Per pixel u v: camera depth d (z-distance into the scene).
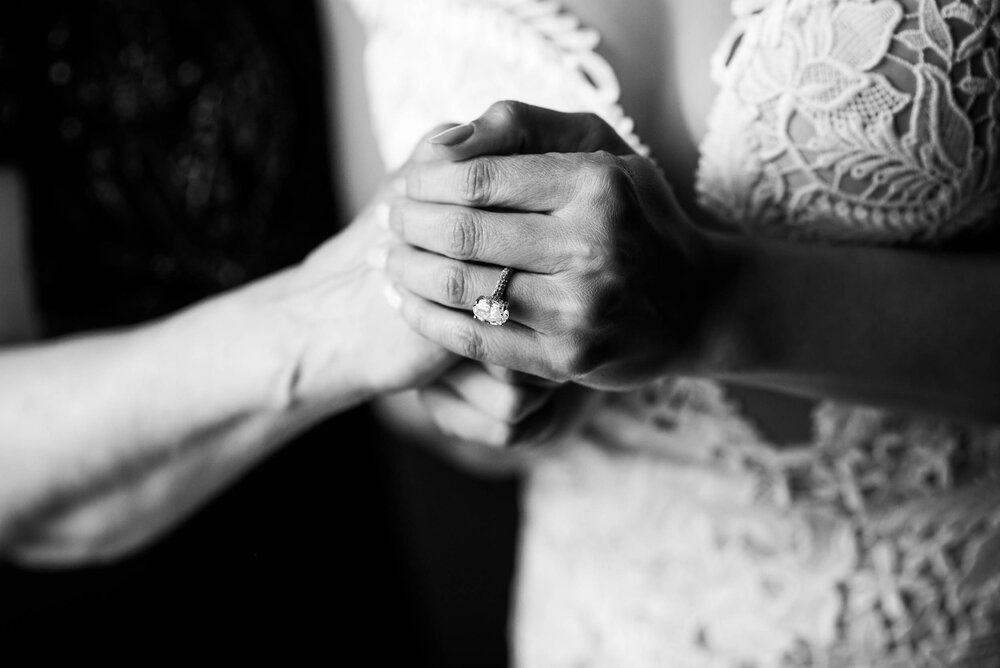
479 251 0.48
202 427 0.59
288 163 0.74
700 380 0.60
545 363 0.50
